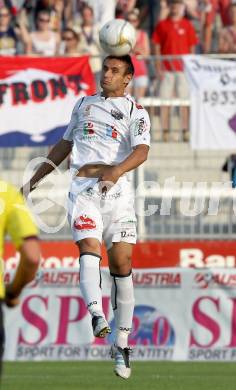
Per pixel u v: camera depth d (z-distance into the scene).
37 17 49.44
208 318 37.91
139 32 49.06
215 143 41.03
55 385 28.23
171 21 48.41
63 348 37.84
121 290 26.97
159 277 38.25
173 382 29.09
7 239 39.50
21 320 38.03
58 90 40.66
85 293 25.66
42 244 39.91
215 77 41.00
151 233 40.84
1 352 16.38
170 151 41.53
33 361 37.38
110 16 49.47
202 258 40.00
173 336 37.91
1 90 40.72
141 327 38.00
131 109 27.00
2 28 49.78
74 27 49.72
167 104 41.44
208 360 37.59
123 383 28.77
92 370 33.38
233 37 49.97
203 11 50.41
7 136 40.72
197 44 50.16
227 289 38.00
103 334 25.33
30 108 40.72
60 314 38.00
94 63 41.97
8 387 27.69
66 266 39.97
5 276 39.25
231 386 28.08
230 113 41.00
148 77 41.41
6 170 41.38
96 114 27.12
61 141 27.98
